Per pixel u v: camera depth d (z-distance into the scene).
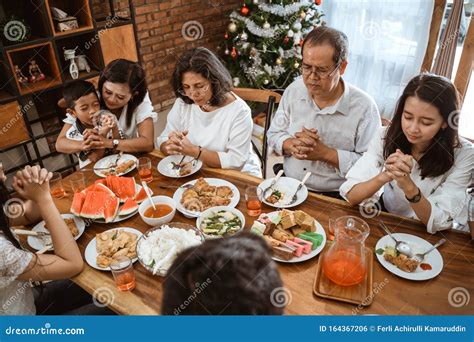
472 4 2.93
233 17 3.50
